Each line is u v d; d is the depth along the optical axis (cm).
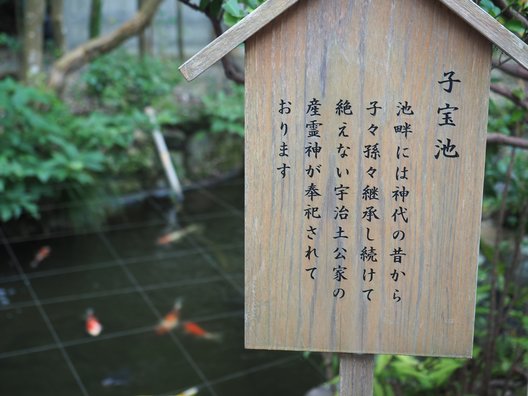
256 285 169
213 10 216
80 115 718
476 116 154
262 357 400
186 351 404
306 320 170
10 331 422
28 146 596
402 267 165
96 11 793
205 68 150
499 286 336
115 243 567
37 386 364
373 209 162
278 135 160
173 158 709
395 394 297
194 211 642
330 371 330
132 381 372
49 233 585
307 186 162
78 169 584
